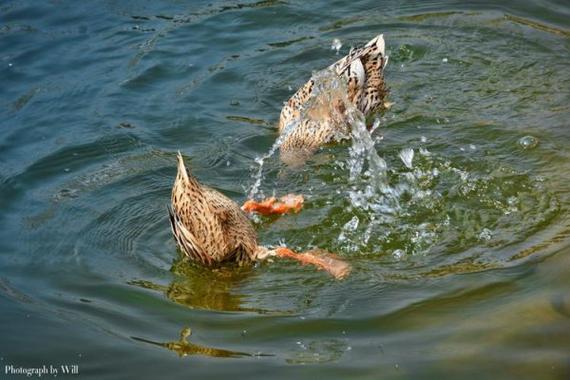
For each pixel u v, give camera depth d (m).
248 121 12.59
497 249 9.62
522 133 11.81
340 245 10.02
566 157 11.20
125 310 8.93
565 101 12.53
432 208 10.55
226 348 8.26
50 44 14.25
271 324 8.61
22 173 11.30
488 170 11.12
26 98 12.93
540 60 13.64
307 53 14.19
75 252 9.91
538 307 8.52
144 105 12.81
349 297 8.98
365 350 8.12
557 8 15.09
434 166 11.31
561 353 7.93
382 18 15.12
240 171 11.52
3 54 13.95
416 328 8.40
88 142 11.95
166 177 11.30
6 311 8.86
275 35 14.67
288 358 8.06
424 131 12.17
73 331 8.55
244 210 10.45
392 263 9.59
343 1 15.64
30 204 10.77
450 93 13.06
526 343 8.09
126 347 8.30
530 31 14.42
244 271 9.75
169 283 9.47
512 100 12.70
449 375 7.73
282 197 10.76
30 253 9.87
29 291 9.22
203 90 13.21
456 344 8.12
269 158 11.83
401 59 14.05
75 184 11.16
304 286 9.30
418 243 9.91
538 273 9.05
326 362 7.98
